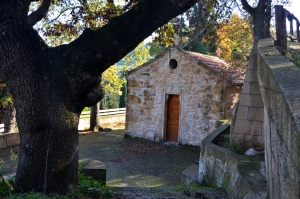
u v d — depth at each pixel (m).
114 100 30.25
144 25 4.16
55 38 9.74
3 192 3.90
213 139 7.29
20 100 3.99
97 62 4.12
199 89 12.34
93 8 7.99
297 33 6.38
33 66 3.95
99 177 5.81
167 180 8.55
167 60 13.20
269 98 3.03
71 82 4.09
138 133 14.16
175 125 13.27
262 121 6.04
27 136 4.02
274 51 4.11
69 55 4.14
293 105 2.01
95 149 12.52
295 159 1.83
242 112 6.18
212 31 10.11
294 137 1.85
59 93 4.04
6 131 14.75
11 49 3.86
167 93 13.23
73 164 4.29
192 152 11.79
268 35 8.16
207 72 12.11
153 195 5.34
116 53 4.19
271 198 3.33
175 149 12.23
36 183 3.99
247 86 6.16
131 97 14.36
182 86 12.80
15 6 3.86
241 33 11.75
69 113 4.14
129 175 9.05
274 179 2.99
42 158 3.99
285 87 2.33
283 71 2.77
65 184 4.18
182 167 9.93
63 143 4.09
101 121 19.52
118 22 4.15
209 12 7.26
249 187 4.11
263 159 5.27
